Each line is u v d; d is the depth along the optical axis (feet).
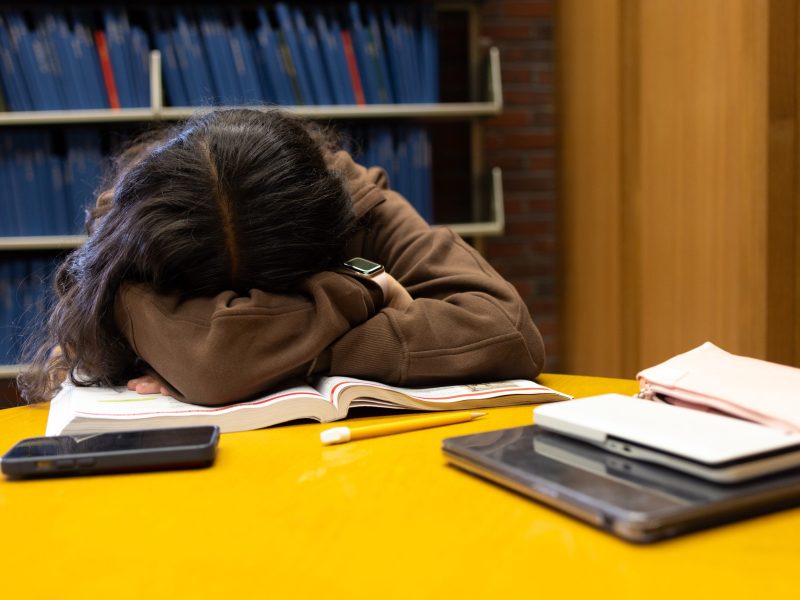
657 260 7.84
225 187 3.04
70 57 8.33
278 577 1.57
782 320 6.03
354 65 8.83
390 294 3.45
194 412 2.81
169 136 3.66
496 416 2.93
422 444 2.55
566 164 10.32
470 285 3.58
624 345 8.66
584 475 1.92
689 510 1.68
